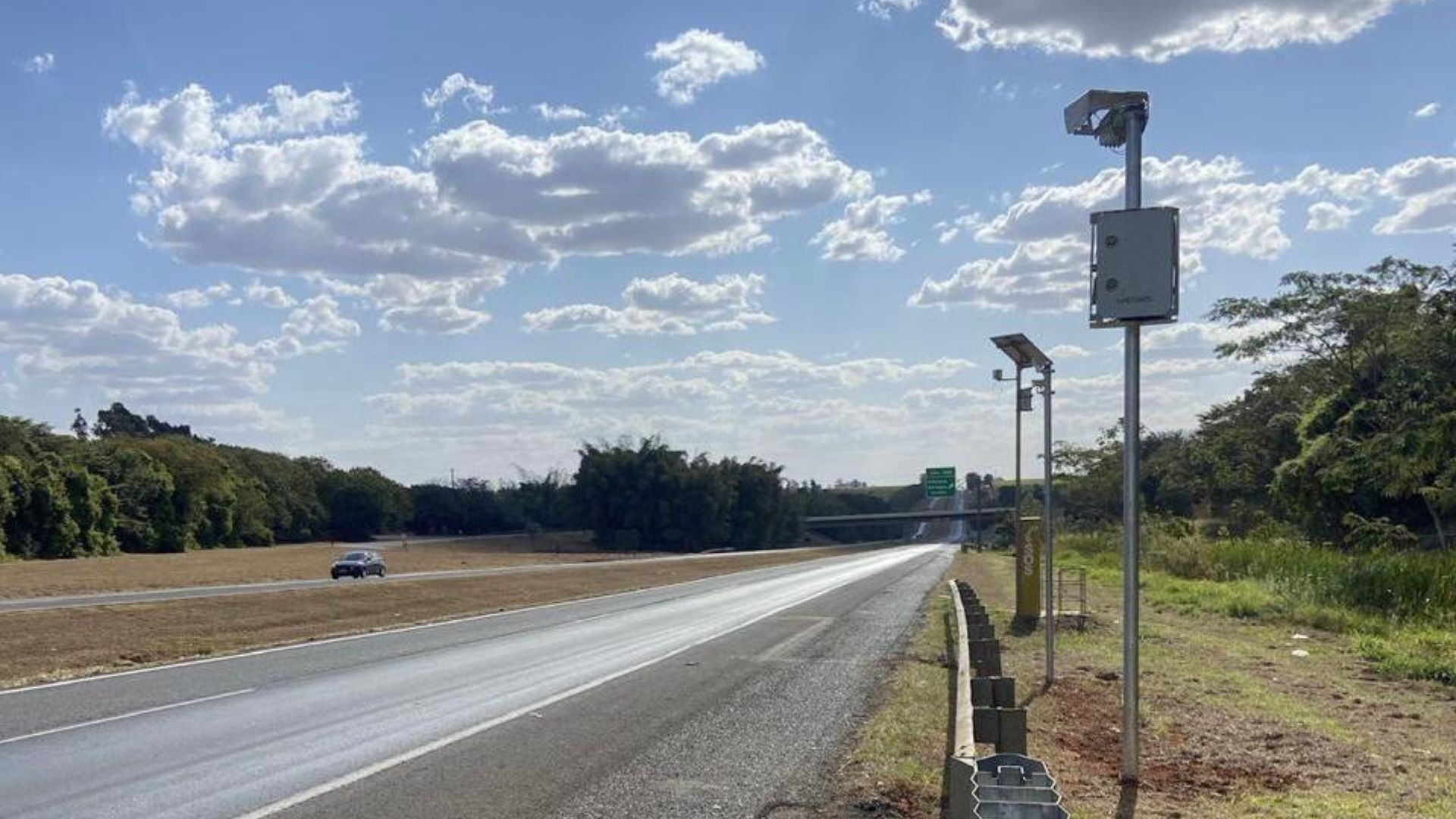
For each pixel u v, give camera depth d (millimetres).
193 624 24031
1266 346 57406
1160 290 8148
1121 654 18422
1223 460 66875
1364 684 15492
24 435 88688
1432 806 8328
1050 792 5637
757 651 18891
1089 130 8781
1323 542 45781
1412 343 49375
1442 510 44000
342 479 129625
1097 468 88938
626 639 21312
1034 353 14922
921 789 8570
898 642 20516
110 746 10133
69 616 24328
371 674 15734
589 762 9508
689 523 123750
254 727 11180
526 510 142500
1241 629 22984
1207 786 9047
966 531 154500
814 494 175875
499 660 17703
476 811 7832
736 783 8734
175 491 99125
